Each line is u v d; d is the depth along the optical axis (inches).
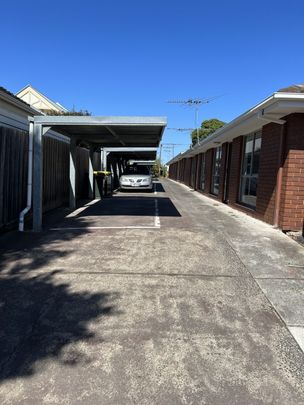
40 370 110.0
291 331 136.1
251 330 136.3
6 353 118.7
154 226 324.2
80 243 257.9
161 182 1375.5
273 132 335.0
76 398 98.3
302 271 203.6
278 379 107.6
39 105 1226.6
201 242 263.9
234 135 474.9
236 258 225.6
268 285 181.6
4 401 96.7
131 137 462.6
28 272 195.2
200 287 177.3
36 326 136.9
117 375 108.3
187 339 129.0
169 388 103.0
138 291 171.2
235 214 414.3
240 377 108.3
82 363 113.8
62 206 480.1
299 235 293.1
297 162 300.7
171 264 211.6
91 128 377.4
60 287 174.6
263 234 293.7
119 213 413.4
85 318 143.6
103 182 626.5
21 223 300.5
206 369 111.9
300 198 303.6
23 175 337.7
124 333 132.4
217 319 144.6
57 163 457.7
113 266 206.5
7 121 361.4
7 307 152.6
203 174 761.0
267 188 346.9
